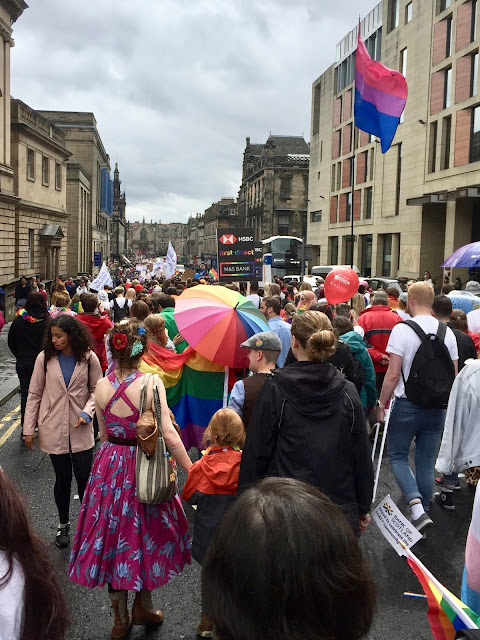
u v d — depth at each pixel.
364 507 3.19
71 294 25.83
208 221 126.56
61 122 65.44
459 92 30.67
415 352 4.87
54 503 5.62
